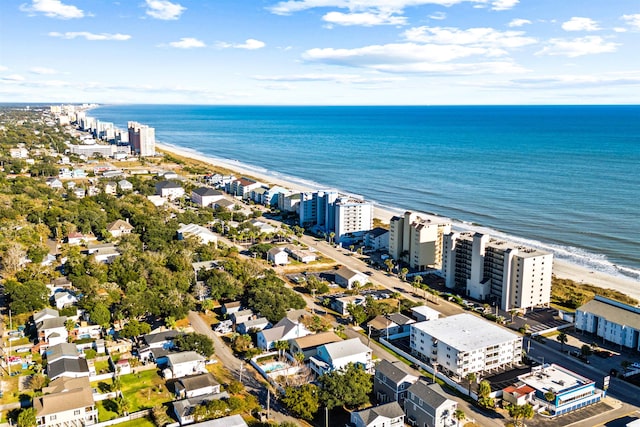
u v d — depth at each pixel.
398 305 197.00
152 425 121.19
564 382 137.88
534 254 194.25
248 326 167.62
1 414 123.00
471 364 145.88
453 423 122.12
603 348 165.75
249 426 120.38
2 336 162.12
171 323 167.25
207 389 131.88
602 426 124.75
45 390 127.31
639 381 146.12
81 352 151.38
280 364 149.88
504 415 129.00
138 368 144.75
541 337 172.38
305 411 122.50
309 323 172.75
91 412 122.19
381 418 118.44
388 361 143.00
